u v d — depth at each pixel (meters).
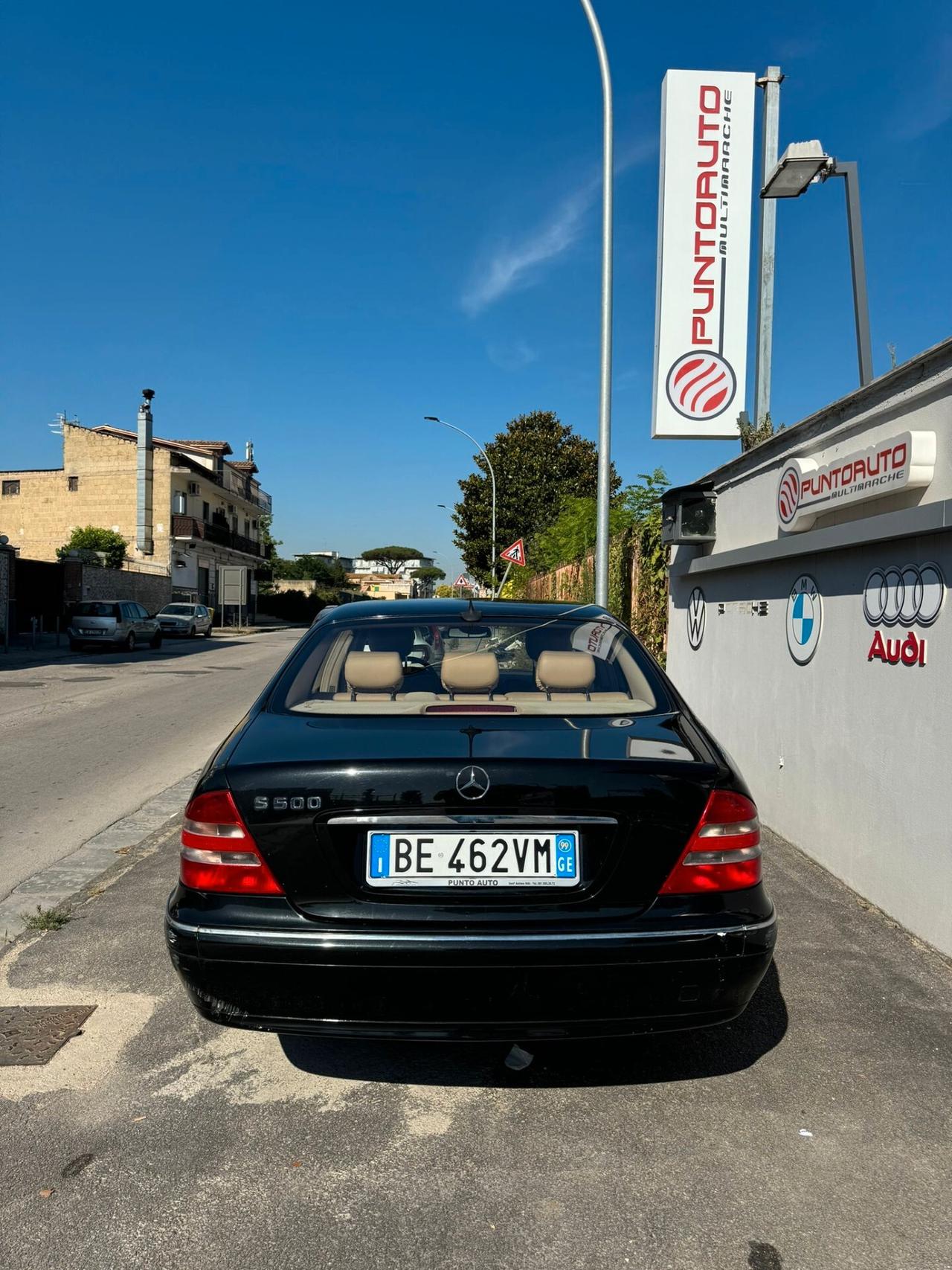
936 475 3.67
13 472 43.72
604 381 9.90
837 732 4.62
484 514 40.69
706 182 8.21
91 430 44.50
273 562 85.75
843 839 4.55
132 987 3.40
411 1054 2.93
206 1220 2.14
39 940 3.86
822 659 4.80
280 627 51.84
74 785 7.13
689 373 8.34
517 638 3.40
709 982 2.33
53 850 5.29
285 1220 2.14
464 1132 2.49
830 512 4.60
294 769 2.39
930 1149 2.42
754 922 2.39
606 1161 2.37
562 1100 2.65
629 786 2.36
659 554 8.45
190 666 19.91
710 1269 2.00
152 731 9.99
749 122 8.19
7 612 24.11
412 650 3.38
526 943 2.27
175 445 48.91
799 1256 2.04
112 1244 2.06
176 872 4.81
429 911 2.31
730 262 8.26
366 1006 2.31
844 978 3.46
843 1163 2.36
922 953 3.68
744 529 5.93
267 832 2.36
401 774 2.34
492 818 2.35
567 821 2.36
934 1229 2.12
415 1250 2.05
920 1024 3.10
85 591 33.78
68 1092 2.69
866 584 4.31
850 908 4.20
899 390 3.98
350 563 143.75
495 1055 2.92
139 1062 2.87
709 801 2.42
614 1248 2.06
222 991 2.36
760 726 5.69
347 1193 2.24
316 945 2.29
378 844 2.36
